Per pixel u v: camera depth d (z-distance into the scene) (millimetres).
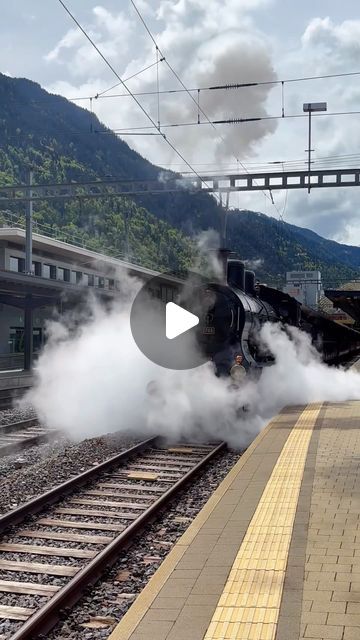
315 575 4664
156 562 6219
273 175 22562
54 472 9828
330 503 6484
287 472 7844
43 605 5195
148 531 7168
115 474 9711
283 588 4457
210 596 4391
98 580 5754
